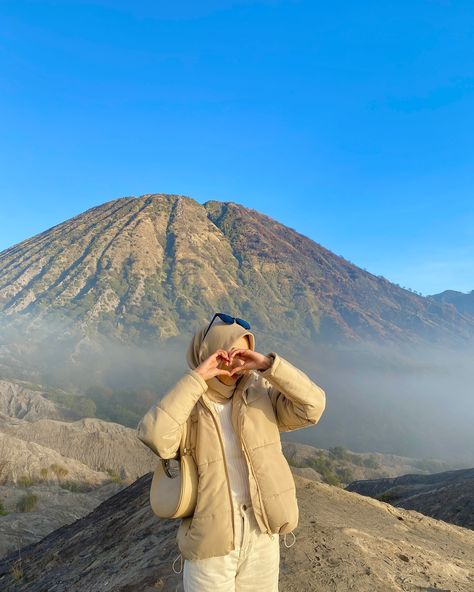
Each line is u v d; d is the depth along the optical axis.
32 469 57.34
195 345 2.95
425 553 6.68
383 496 32.44
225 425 2.82
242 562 2.71
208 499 2.67
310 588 5.01
